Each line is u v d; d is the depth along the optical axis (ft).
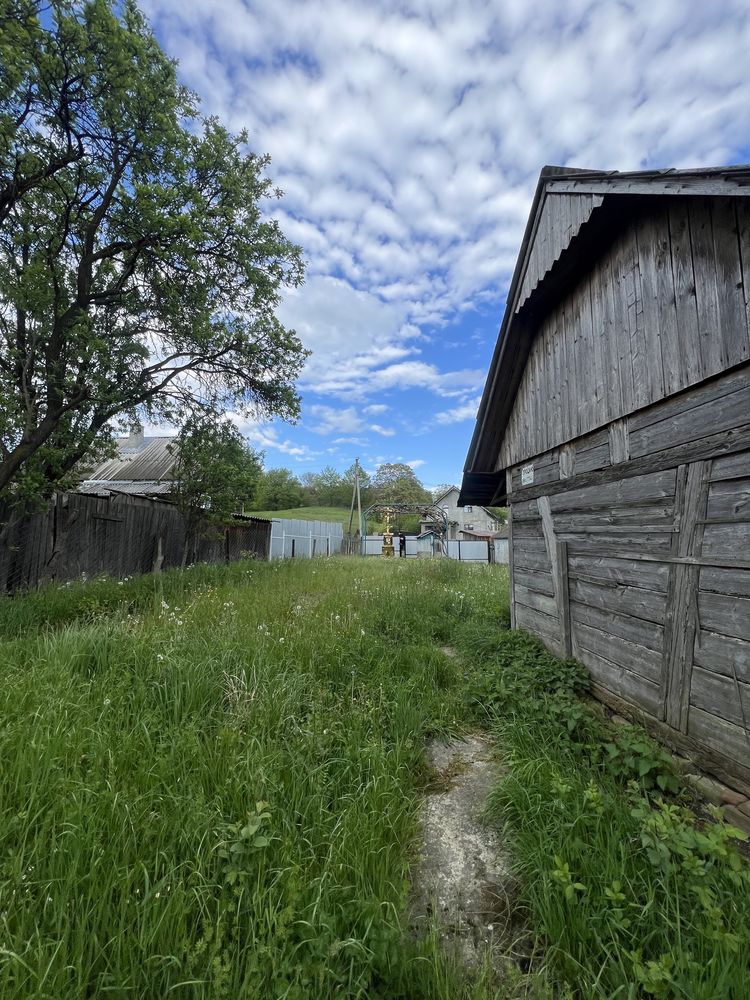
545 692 12.95
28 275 20.52
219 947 4.70
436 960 4.94
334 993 4.79
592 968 5.21
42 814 6.44
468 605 24.75
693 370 9.32
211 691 10.68
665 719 10.12
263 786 7.39
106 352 22.47
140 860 5.71
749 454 8.07
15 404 20.62
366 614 20.27
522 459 18.74
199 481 34.30
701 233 9.20
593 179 11.08
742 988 4.53
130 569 31.76
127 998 4.42
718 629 8.68
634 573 11.43
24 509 23.16
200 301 26.53
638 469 11.28
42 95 19.36
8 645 12.87
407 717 11.11
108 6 18.79
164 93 21.63
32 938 4.68
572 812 7.39
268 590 24.62
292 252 30.04
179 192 23.25
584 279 13.87
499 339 17.90
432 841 7.82
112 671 11.08
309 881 5.98
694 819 7.64
